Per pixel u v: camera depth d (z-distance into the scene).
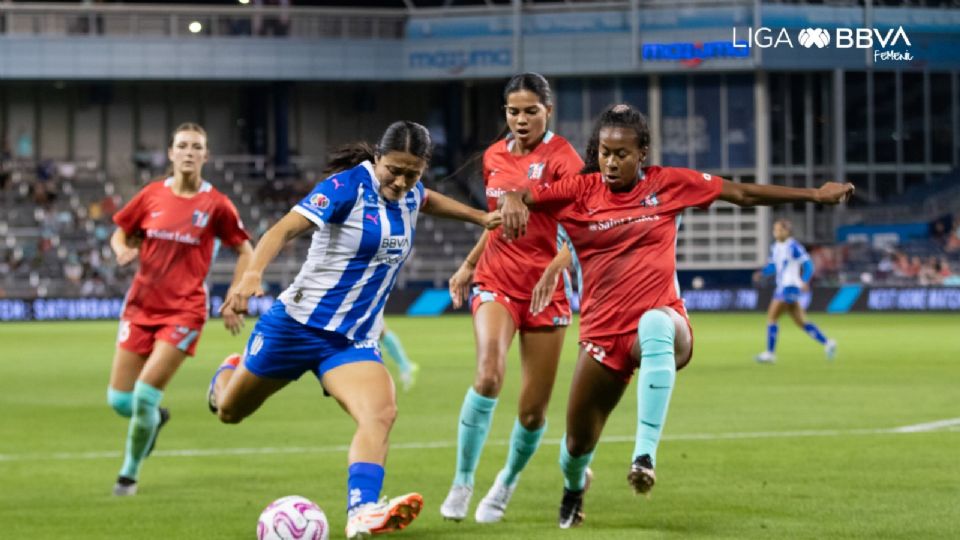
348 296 20.05
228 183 142.88
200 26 141.50
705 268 138.38
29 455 32.41
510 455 23.16
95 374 59.09
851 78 141.00
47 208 134.12
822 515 23.03
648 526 22.20
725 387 50.03
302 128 154.88
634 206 20.56
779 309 63.22
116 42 140.12
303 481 27.75
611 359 20.75
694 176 20.58
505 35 142.00
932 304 118.94
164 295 27.17
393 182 19.73
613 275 20.64
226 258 128.12
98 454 32.56
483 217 21.14
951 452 31.33
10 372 60.22
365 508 18.30
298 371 20.44
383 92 155.00
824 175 141.75
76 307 117.88
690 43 137.50
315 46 142.62
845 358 66.00
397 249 20.19
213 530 22.41
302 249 129.75
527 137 24.12
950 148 143.12
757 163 140.12
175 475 28.72
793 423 37.88
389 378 19.97
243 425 38.47
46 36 139.25
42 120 151.25
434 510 24.14
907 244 129.00
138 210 27.55
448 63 142.75
